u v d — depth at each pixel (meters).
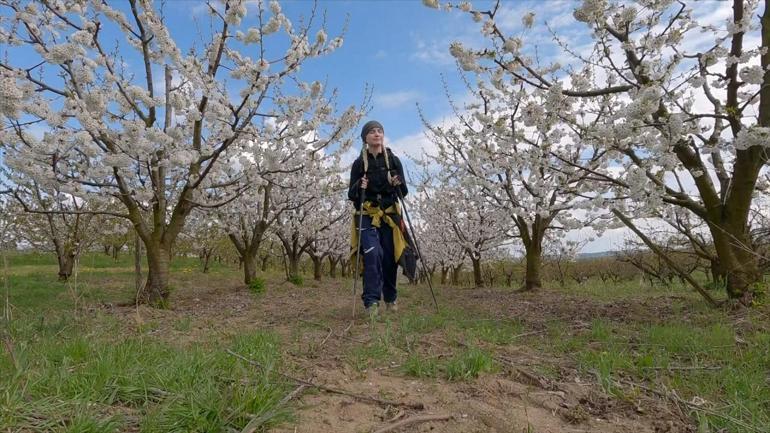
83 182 6.12
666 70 4.92
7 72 5.30
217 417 1.95
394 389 2.61
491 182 8.96
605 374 2.89
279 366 2.95
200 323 5.24
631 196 4.92
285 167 8.48
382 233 5.38
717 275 7.63
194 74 6.12
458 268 17.52
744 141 4.15
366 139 5.28
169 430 1.88
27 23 6.20
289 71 7.09
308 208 13.09
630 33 5.29
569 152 8.55
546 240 14.36
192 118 6.45
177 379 2.40
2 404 1.89
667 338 3.83
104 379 2.25
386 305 5.64
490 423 2.21
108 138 5.90
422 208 16.36
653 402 2.58
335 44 7.43
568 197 9.05
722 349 3.52
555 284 13.54
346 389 2.57
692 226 8.73
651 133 4.63
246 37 6.33
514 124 7.46
